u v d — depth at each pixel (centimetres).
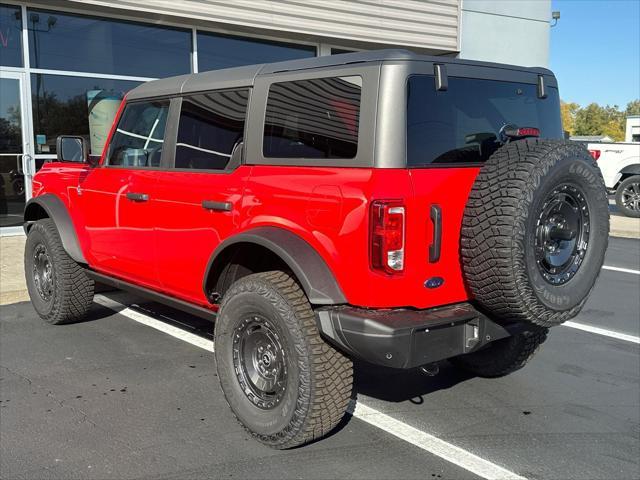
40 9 969
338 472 325
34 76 977
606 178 1525
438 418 392
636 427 382
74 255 524
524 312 316
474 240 313
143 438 357
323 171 329
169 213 420
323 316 319
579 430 377
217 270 389
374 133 312
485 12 1440
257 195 357
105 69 1041
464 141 344
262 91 372
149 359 484
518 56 1509
